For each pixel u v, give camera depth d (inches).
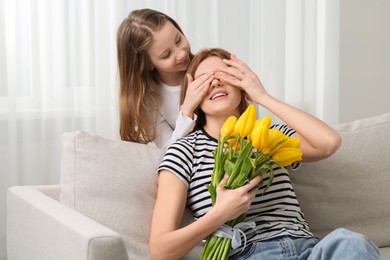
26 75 120.0
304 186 83.4
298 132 73.6
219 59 79.6
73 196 72.9
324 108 151.2
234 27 139.5
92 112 126.4
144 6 129.1
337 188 83.8
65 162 75.3
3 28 117.0
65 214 65.0
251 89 75.0
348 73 154.3
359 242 59.4
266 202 72.5
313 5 147.9
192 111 78.6
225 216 64.1
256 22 142.0
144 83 98.3
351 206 84.0
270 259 66.9
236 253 68.6
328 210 83.4
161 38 94.3
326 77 150.7
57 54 122.3
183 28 134.3
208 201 71.3
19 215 75.1
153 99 98.4
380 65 157.6
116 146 76.4
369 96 157.3
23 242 73.7
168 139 98.0
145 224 72.9
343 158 84.7
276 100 74.9
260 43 142.6
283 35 144.3
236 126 64.6
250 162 63.4
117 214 72.2
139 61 97.0
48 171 123.0
